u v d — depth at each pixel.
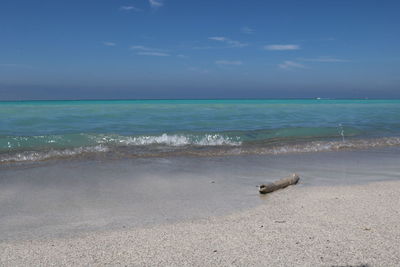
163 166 9.39
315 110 34.16
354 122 21.69
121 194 6.66
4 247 4.19
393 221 4.93
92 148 12.27
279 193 6.70
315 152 12.00
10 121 19.14
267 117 24.52
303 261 3.72
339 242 4.20
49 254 3.98
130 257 3.88
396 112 31.97
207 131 16.25
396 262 3.67
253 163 9.91
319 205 5.81
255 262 3.71
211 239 4.37
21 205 5.95
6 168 8.97
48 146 12.57
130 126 18.14
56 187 7.13
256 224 4.91
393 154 11.64
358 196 6.36
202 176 8.22
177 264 3.70
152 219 5.23
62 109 30.45
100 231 4.73
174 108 34.38
